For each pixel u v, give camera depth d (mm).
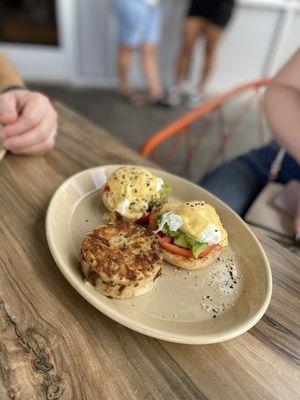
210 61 1580
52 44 1576
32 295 278
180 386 235
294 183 530
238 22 1612
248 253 344
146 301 296
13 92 438
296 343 273
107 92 1651
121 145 482
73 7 1452
